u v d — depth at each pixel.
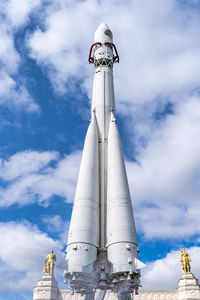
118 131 24.78
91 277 17.88
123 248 17.95
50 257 35.81
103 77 28.47
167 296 34.28
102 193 22.16
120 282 18.14
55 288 33.69
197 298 32.53
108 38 32.31
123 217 19.17
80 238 18.38
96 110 26.36
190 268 35.44
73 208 20.39
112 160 22.45
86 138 24.36
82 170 22.22
